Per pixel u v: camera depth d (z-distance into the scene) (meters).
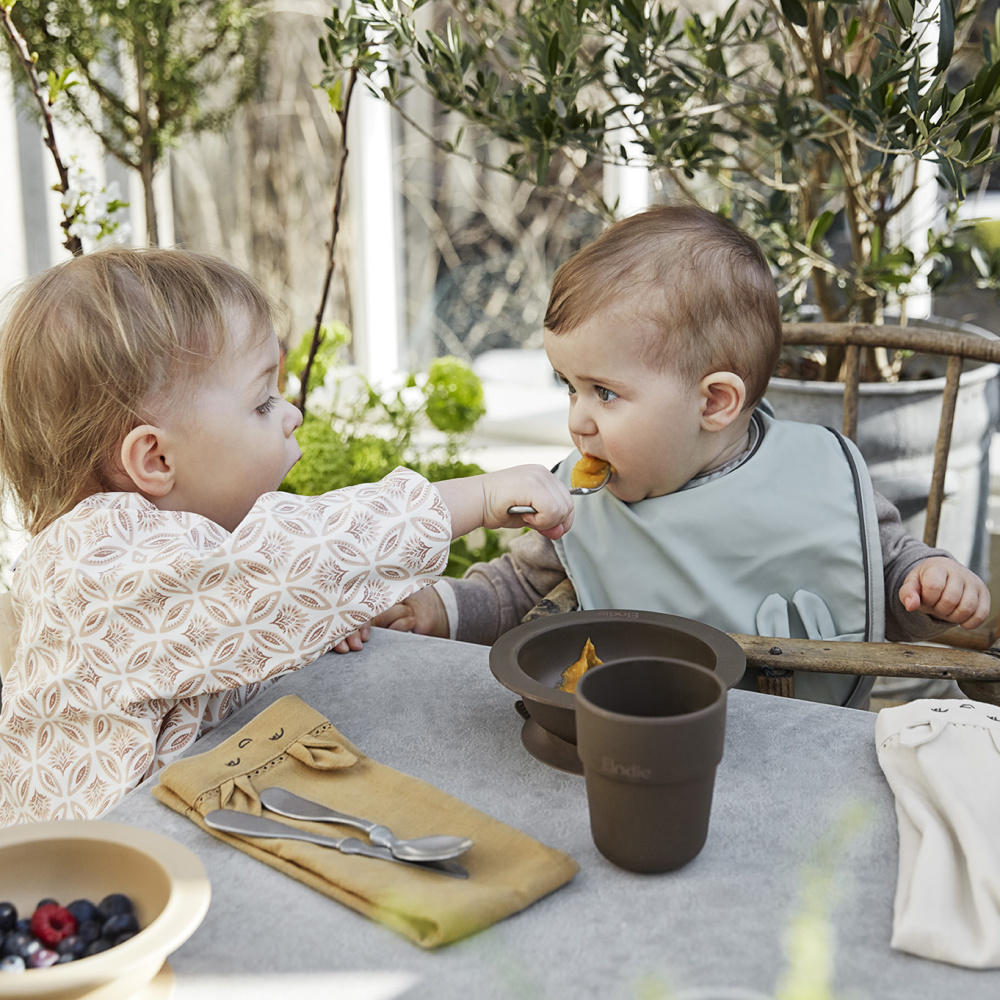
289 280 3.32
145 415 0.82
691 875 0.57
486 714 0.77
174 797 0.66
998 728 0.66
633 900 0.55
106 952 0.44
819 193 1.88
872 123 1.22
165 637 0.77
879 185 1.78
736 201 2.01
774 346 1.08
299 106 3.16
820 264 1.75
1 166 2.65
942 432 1.35
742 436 1.14
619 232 1.05
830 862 0.58
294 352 2.11
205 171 3.24
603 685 0.57
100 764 0.79
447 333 3.18
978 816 0.59
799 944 0.51
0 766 0.84
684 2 2.41
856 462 1.11
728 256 1.03
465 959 0.50
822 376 1.94
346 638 0.89
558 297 1.05
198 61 2.19
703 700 0.57
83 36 2.00
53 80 1.37
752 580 1.10
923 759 0.64
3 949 0.48
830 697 1.10
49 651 0.81
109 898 0.51
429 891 0.53
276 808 0.63
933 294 1.88
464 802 0.64
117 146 2.25
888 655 0.86
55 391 0.82
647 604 1.13
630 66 1.39
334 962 0.50
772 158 1.99
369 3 1.44
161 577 0.76
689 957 0.50
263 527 0.77
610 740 0.53
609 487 1.12
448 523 0.83
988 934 0.49
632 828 0.55
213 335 0.83
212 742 0.75
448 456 2.00
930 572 1.06
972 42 2.03
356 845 0.58
